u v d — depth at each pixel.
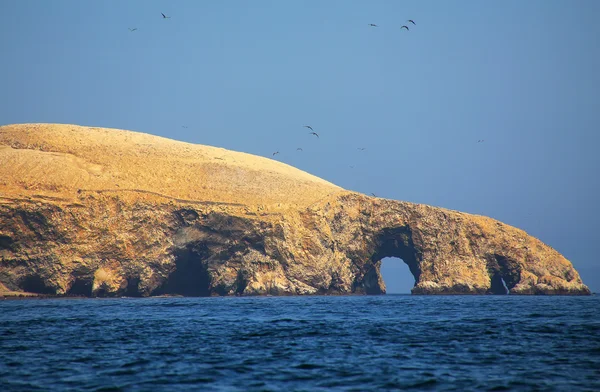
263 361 163.12
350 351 177.88
